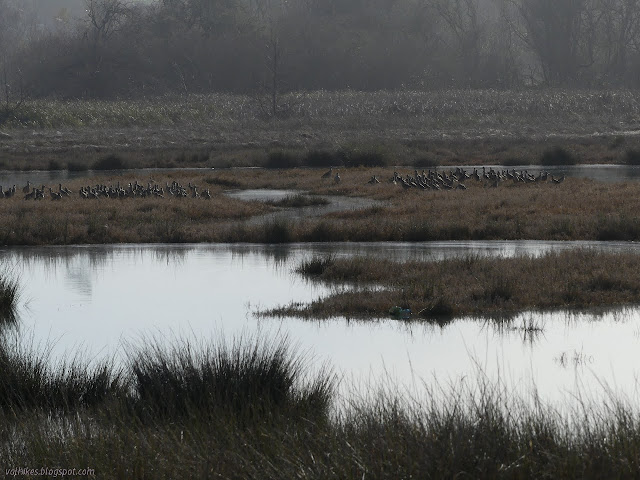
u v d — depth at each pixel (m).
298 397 28.20
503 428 21.12
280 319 48.53
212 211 100.56
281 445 22.25
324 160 172.25
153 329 45.78
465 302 51.66
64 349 41.12
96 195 113.25
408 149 184.75
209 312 50.69
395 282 58.09
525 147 189.00
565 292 52.78
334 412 27.06
